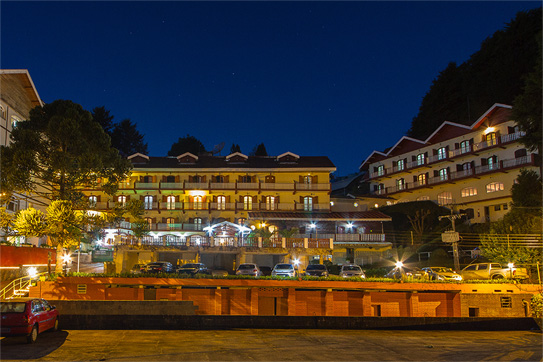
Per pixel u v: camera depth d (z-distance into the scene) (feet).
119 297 90.48
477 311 95.45
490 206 193.26
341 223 183.21
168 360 47.78
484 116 194.29
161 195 201.57
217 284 91.91
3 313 54.75
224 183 201.26
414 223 198.18
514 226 114.32
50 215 83.15
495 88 230.89
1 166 82.84
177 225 194.90
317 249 149.59
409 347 59.72
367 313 93.45
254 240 149.48
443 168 214.28
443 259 151.43
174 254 157.17
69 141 88.12
